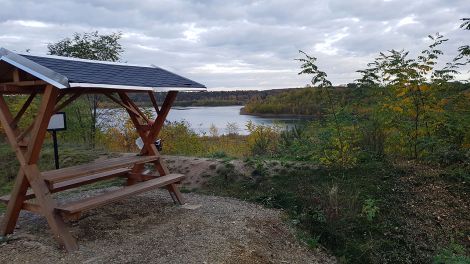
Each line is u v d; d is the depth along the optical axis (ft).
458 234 18.15
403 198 20.62
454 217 19.21
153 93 20.93
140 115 20.80
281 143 34.45
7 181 32.55
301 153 28.45
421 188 21.40
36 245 15.28
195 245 15.53
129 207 20.53
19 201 16.06
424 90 23.88
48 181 15.19
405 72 24.30
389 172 22.95
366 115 26.05
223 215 19.60
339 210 19.52
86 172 16.43
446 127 23.94
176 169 28.37
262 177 25.12
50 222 14.96
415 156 25.05
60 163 33.55
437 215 19.38
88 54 48.67
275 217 19.98
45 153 36.01
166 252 14.87
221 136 54.60
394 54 24.86
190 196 23.39
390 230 18.39
